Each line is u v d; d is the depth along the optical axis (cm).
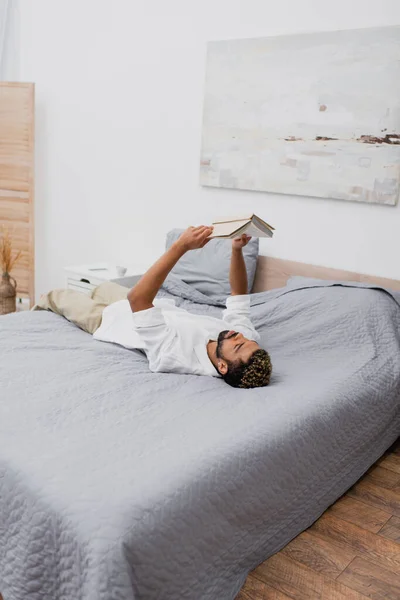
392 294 273
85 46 388
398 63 274
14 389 188
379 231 293
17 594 140
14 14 414
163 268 215
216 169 340
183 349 217
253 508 161
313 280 291
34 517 136
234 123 329
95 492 135
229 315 246
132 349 238
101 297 288
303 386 207
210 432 166
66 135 409
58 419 169
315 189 307
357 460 219
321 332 254
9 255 394
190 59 344
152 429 166
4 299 394
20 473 144
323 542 191
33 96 392
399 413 246
